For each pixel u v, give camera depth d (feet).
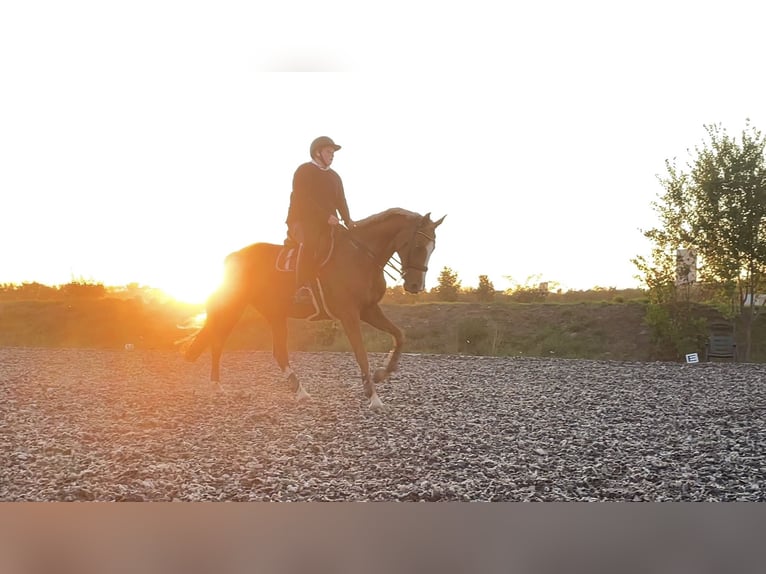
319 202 28.07
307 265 28.04
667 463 20.01
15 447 22.02
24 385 35.40
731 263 54.90
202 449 21.49
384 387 34.47
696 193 56.08
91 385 35.40
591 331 62.34
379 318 29.04
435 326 66.13
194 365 44.88
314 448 21.42
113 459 20.53
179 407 28.66
